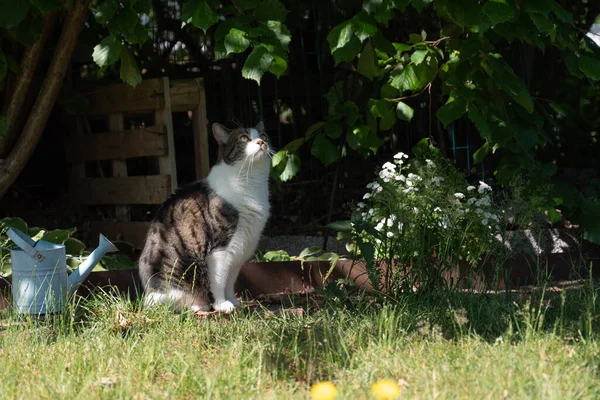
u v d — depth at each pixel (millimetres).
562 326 4125
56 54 6637
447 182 5805
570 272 6074
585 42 6078
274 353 3768
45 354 3941
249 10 5809
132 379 3508
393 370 3512
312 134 6547
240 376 3439
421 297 4977
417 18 7520
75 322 4691
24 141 6691
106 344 4059
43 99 6684
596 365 3414
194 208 5191
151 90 6895
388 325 4215
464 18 5484
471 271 5352
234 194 5152
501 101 5984
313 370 3561
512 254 5836
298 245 7371
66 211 8117
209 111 8578
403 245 5262
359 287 5684
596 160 8930
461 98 5852
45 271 4816
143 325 4570
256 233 5328
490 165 7797
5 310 5016
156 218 5367
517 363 3455
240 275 6004
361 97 6840
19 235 4883
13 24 5703
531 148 6461
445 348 3840
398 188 5613
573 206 6234
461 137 8258
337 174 7203
